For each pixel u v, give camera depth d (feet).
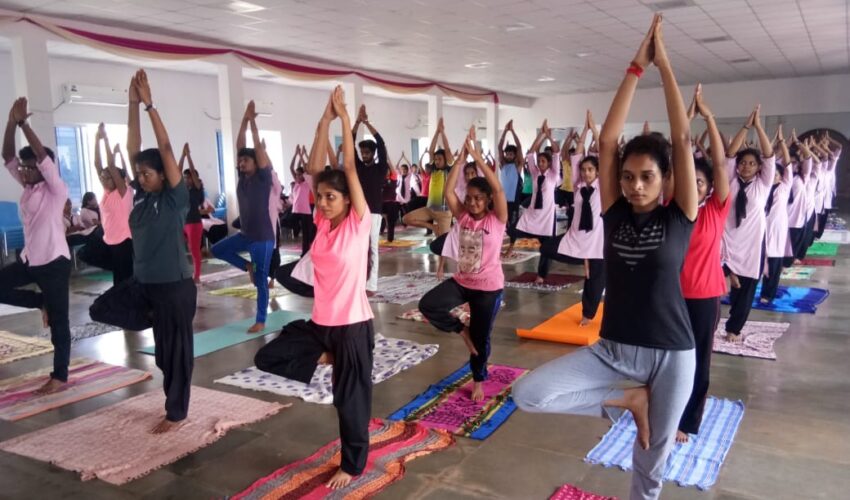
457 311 20.06
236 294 23.17
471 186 11.63
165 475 9.85
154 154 10.64
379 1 25.30
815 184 27.61
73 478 9.81
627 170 6.57
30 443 10.94
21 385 13.85
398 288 23.81
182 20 27.76
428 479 9.50
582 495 8.87
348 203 9.00
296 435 11.18
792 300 20.57
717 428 11.03
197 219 25.67
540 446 10.53
